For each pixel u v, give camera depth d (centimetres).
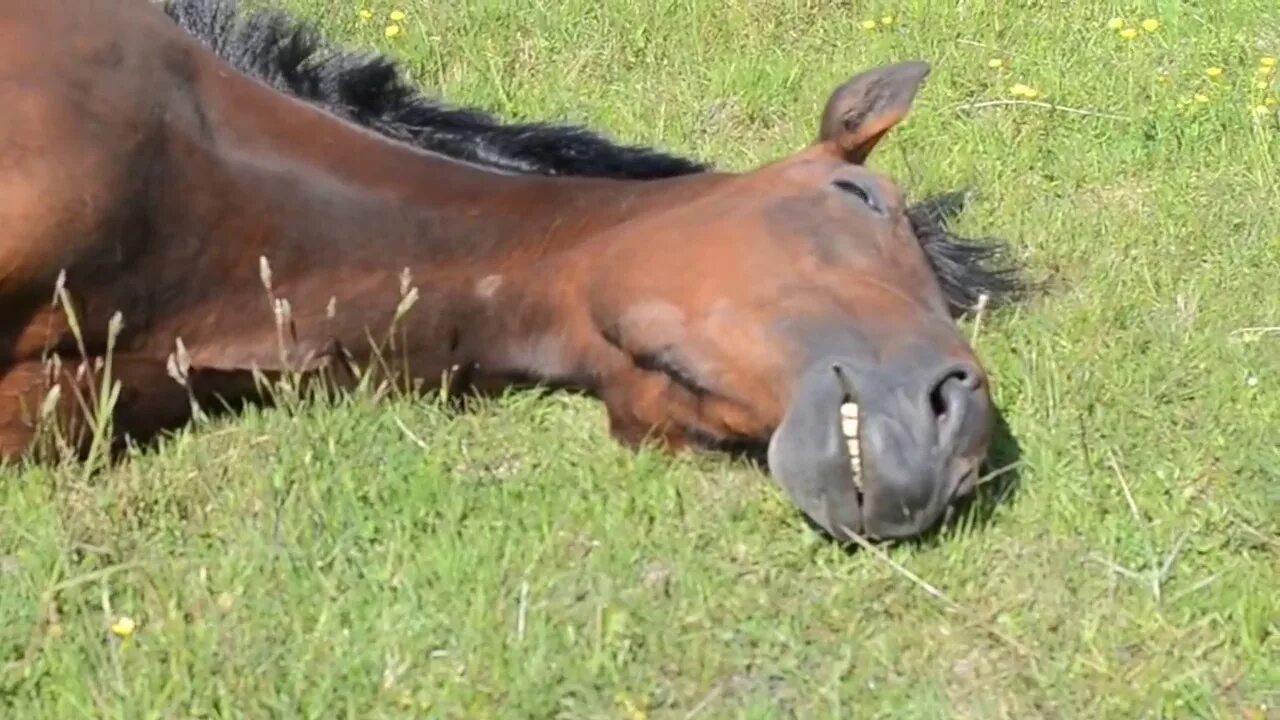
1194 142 862
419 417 636
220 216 615
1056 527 586
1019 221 794
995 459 617
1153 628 541
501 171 659
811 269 582
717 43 962
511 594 550
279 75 683
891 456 536
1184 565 568
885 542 564
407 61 923
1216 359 686
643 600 546
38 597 536
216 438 620
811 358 556
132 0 630
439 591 547
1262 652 531
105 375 599
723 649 533
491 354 641
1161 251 771
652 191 638
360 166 635
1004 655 535
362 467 605
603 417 640
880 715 511
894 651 532
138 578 550
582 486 602
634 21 963
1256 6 993
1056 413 648
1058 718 512
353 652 519
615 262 611
